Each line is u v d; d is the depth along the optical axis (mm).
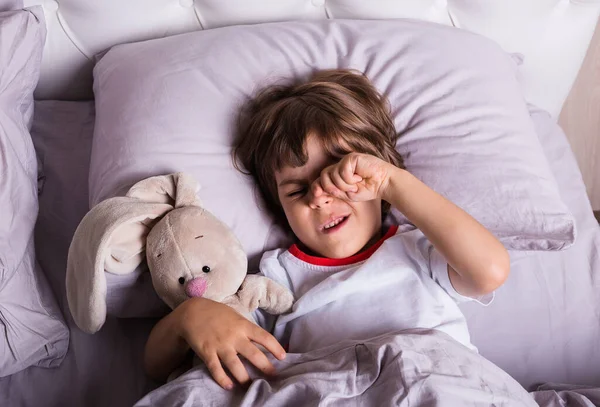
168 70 1090
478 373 819
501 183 1060
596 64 1664
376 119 1059
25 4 1158
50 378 968
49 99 1300
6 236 901
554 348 1086
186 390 802
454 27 1226
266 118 1035
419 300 954
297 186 1002
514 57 1335
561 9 1297
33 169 1020
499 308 1104
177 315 867
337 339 955
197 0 1230
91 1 1165
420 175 1072
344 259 1019
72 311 936
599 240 1193
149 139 1029
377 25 1182
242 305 941
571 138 1681
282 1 1246
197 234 894
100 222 877
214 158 1049
